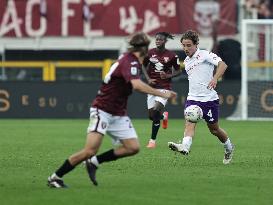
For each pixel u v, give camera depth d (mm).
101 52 104000
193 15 98188
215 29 98250
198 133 68938
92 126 31812
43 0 99438
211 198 30469
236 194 31500
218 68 41969
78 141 59625
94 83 89500
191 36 42469
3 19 99625
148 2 98750
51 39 100188
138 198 30250
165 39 55500
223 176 37156
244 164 42875
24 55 102562
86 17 99500
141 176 36969
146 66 55969
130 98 88688
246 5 98312
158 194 31312
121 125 32281
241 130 72750
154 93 31359
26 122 83938
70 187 32969
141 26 99062
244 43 86312
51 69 94688
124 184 34094
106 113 31844
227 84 89375
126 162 43188
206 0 98062
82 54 104000
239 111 89375
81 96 89500
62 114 89625
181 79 95000
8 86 89438
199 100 42312
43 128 74562
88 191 31875
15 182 34531
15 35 99875
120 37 99688
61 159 45625
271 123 82812
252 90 88625
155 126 54219
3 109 89625
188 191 32188
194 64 42438
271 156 48031
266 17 98688
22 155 48094
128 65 31344
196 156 47562
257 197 30781
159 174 37812
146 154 48594
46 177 36438
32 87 89500
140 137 64062
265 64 88688
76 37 100062
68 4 99562
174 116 89188
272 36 88625
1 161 44156
